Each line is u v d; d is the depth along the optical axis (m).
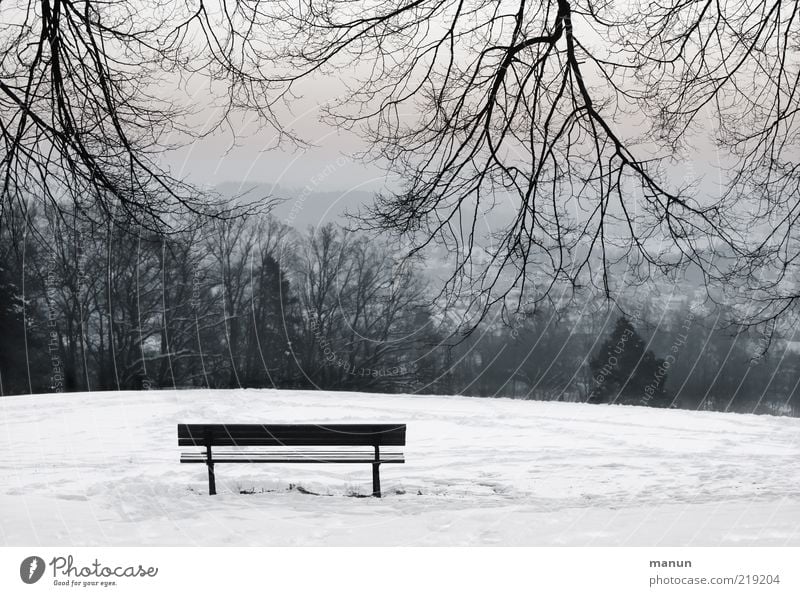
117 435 16.95
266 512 8.67
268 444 10.05
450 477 12.12
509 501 9.82
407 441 16.39
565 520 8.30
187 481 11.20
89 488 10.03
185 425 9.98
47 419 19.73
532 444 16.03
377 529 7.96
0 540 7.38
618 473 12.62
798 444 16.62
